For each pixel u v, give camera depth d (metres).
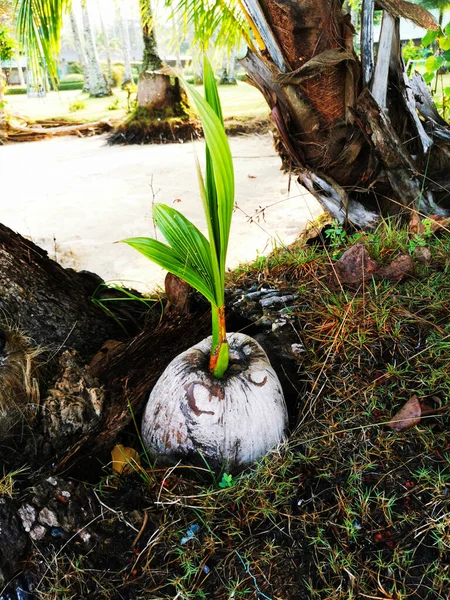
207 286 1.71
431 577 1.47
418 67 5.25
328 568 1.52
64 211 6.19
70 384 1.96
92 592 1.47
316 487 1.71
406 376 1.95
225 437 1.76
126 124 10.98
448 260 2.44
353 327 2.13
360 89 2.70
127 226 5.45
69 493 1.61
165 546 1.57
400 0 2.54
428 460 1.71
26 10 3.28
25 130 12.07
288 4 2.52
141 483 1.75
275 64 2.68
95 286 2.70
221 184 1.49
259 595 1.48
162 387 1.88
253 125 10.66
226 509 1.66
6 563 1.45
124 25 19.69
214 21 3.29
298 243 3.11
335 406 1.93
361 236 2.66
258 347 1.95
